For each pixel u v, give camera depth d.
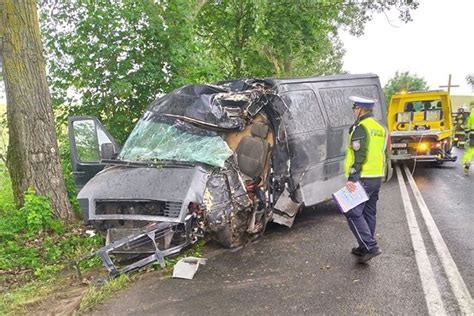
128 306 4.37
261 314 4.06
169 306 4.33
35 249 6.39
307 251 5.85
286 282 4.82
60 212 7.55
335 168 7.77
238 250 6.03
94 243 6.55
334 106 7.95
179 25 10.36
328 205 8.58
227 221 5.60
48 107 7.59
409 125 14.62
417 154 12.74
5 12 7.17
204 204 5.41
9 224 7.04
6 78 7.42
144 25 9.83
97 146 6.93
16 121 7.45
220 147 6.03
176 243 5.45
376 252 5.17
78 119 7.01
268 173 6.50
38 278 5.56
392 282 4.64
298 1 16.34
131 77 9.60
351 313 4.00
